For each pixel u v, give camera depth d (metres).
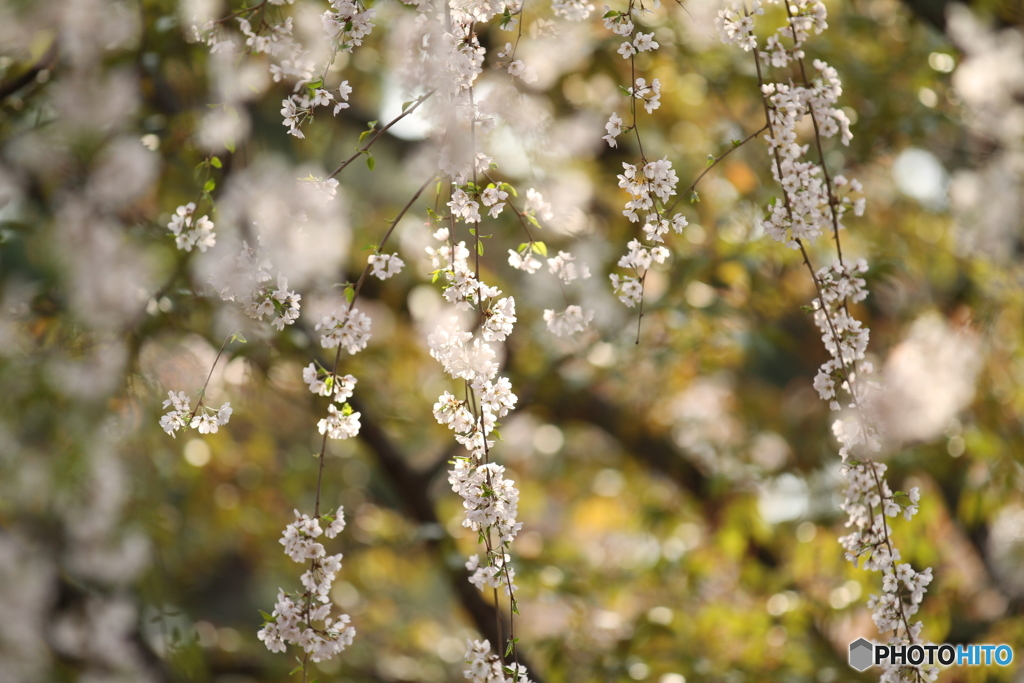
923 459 6.23
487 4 4.00
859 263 4.07
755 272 6.52
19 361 4.84
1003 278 6.25
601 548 8.79
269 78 4.73
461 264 3.99
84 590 5.58
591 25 5.53
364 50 5.56
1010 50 5.77
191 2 4.50
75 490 4.95
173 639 6.00
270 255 4.00
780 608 6.74
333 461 8.48
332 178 4.01
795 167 4.05
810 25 4.08
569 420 8.10
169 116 5.17
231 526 8.35
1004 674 5.63
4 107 4.79
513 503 3.97
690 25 5.52
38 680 5.18
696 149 6.93
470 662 3.97
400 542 8.42
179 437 6.59
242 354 5.24
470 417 3.98
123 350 4.91
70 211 4.81
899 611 4.05
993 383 6.58
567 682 6.00
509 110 4.18
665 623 6.43
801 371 8.36
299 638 3.96
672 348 6.80
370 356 7.43
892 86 6.45
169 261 5.29
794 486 7.68
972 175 6.15
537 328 6.81
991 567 6.60
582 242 5.72
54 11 4.63
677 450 8.00
